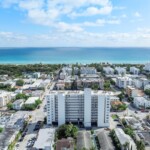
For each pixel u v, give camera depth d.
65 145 146.12
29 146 153.75
